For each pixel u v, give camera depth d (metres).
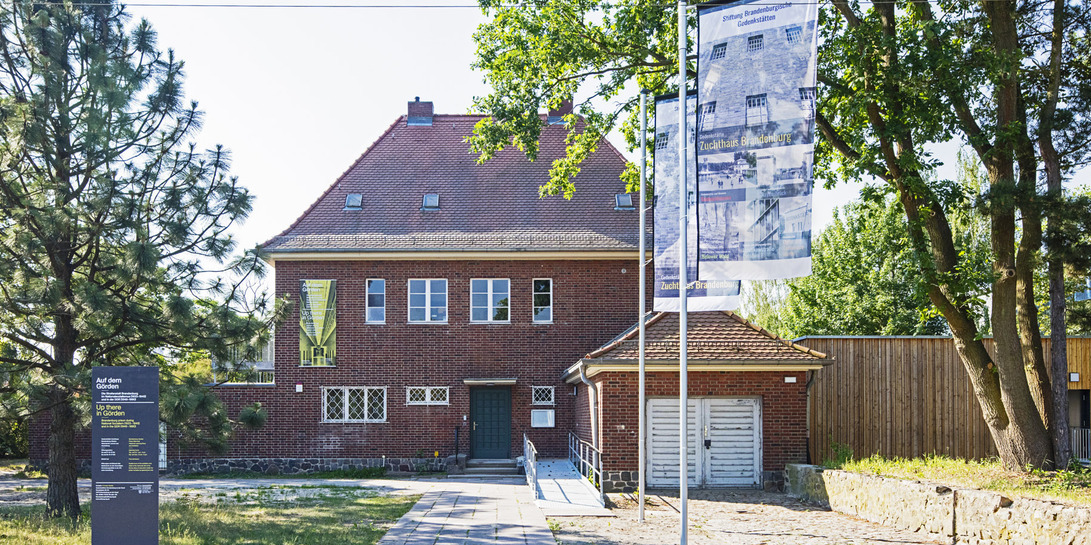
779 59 12.35
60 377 12.79
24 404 13.37
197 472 25.41
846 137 17.94
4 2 13.95
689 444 19.48
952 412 21.39
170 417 13.23
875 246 38.50
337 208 27.53
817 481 17.30
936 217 17.03
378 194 28.08
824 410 21.23
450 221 27.20
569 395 26.16
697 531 13.89
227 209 14.41
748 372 19.53
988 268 16.03
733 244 12.34
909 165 15.31
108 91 13.69
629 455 19.20
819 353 19.50
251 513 15.77
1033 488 13.73
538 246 26.19
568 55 19.83
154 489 10.37
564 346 26.27
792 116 12.27
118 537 10.29
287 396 25.83
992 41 15.88
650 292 26.48
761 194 12.30
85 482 22.28
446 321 26.27
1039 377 16.20
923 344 21.55
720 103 12.55
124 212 13.45
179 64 15.02
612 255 26.14
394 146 29.58
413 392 26.05
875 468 16.42
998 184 14.45
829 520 15.12
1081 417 28.48
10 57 13.98
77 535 12.24
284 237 26.47
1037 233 15.63
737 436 19.55
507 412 26.12
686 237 13.02
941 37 15.19
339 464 25.61
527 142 20.47
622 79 21.02
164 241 14.07
